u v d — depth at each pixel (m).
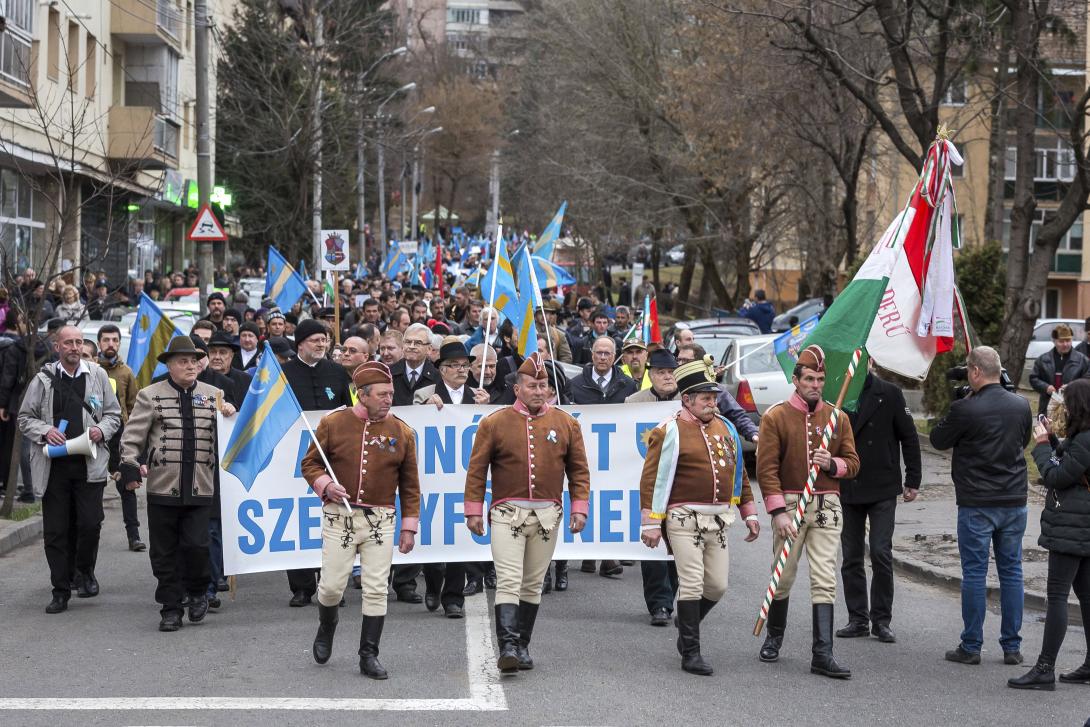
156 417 10.12
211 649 9.35
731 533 15.03
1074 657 9.54
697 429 8.97
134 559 13.13
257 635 9.83
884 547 10.00
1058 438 8.77
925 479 19.09
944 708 8.05
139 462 10.24
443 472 10.96
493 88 102.19
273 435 9.99
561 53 45.75
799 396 9.16
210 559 11.14
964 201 53.03
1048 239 22.20
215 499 11.29
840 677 8.73
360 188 59.12
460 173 103.19
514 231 76.25
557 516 8.93
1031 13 23.38
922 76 38.12
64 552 10.73
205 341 13.18
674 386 11.66
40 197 34.56
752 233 42.56
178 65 44.31
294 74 41.22
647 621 10.47
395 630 10.02
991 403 9.23
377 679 8.50
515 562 8.77
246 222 52.09
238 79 43.22
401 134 53.12
